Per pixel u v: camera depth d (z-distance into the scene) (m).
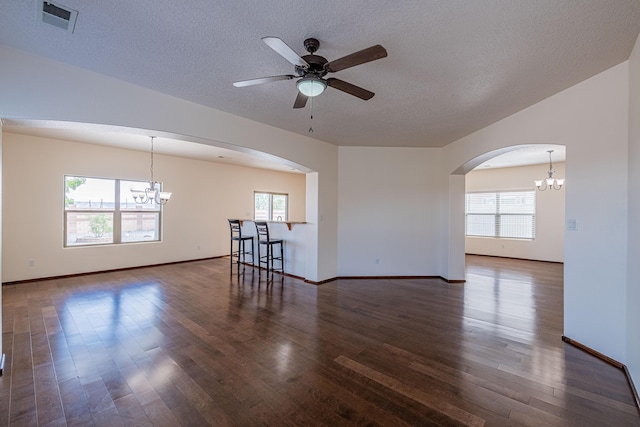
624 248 2.32
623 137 2.33
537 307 3.80
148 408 1.86
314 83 2.08
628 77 2.29
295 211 9.73
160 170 6.46
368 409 1.86
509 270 6.18
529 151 5.65
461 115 3.57
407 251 5.45
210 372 2.27
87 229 5.57
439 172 5.43
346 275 5.40
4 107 2.24
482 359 2.48
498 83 2.70
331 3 1.69
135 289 4.55
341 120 3.84
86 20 1.88
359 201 5.41
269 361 2.44
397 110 3.42
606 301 2.45
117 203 5.93
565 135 2.82
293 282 5.08
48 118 2.40
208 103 3.29
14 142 4.73
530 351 2.62
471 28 1.91
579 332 2.68
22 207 4.81
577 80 2.64
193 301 3.99
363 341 2.81
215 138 3.45
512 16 1.79
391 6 1.71
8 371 2.27
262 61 2.39
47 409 1.84
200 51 2.25
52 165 5.08
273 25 1.91
